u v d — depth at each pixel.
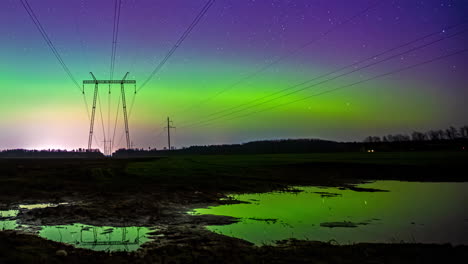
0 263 6.29
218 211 14.77
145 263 7.07
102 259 7.27
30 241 8.36
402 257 7.45
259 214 13.92
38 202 16.98
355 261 7.18
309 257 7.52
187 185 24.42
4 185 22.91
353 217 13.19
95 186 23.28
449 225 11.59
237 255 7.71
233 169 38.34
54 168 37.19
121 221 12.29
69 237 9.88
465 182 27.84
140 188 22.58
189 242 9.20
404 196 19.83
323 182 28.28
